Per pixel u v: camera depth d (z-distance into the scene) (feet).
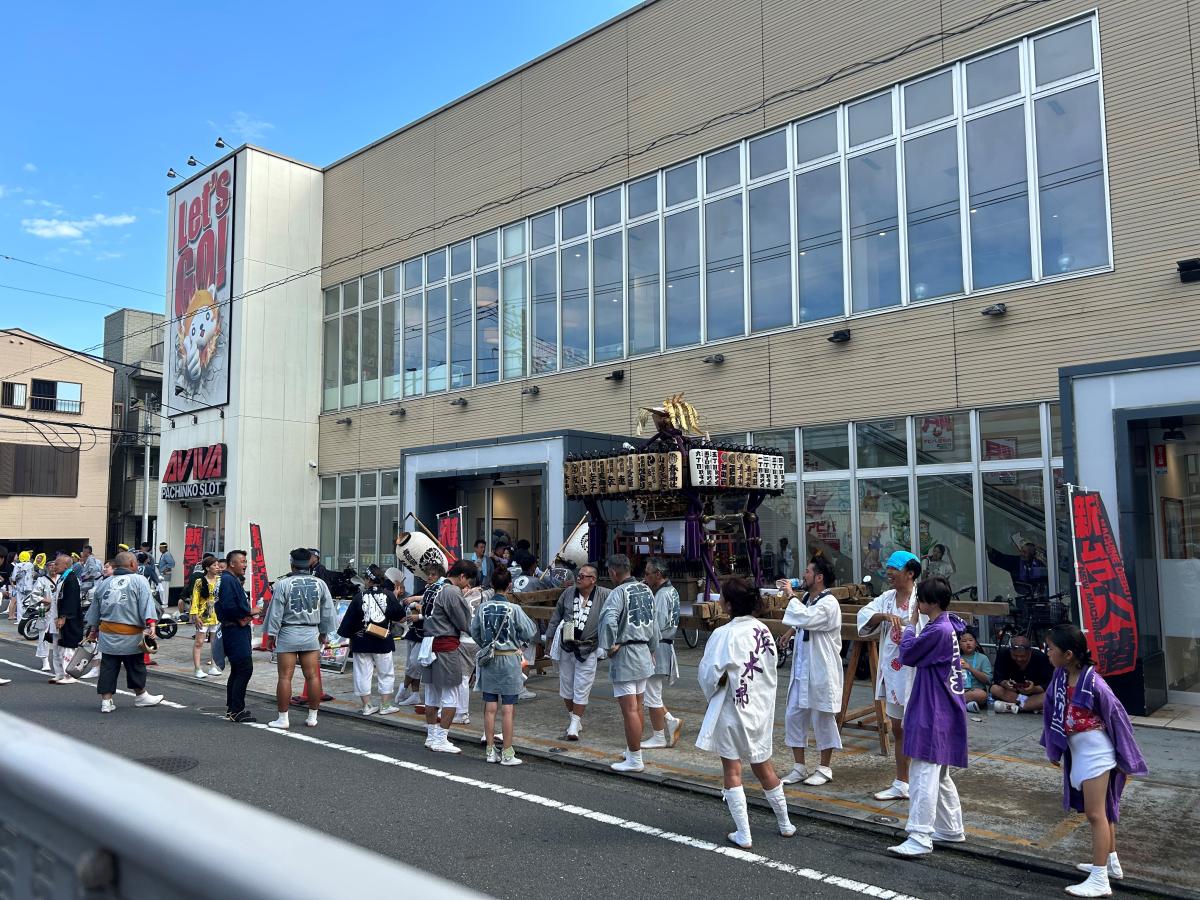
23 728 4.27
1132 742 16.07
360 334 73.82
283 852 2.60
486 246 63.52
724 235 49.39
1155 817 19.93
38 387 108.58
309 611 30.86
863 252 43.75
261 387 73.15
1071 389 32.24
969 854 17.92
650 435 51.37
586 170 56.70
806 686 22.53
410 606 32.48
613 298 54.75
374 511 70.90
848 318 44.01
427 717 27.09
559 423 57.26
